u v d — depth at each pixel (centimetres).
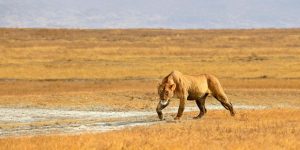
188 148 6919
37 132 9400
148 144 7169
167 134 8081
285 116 11012
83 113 13238
